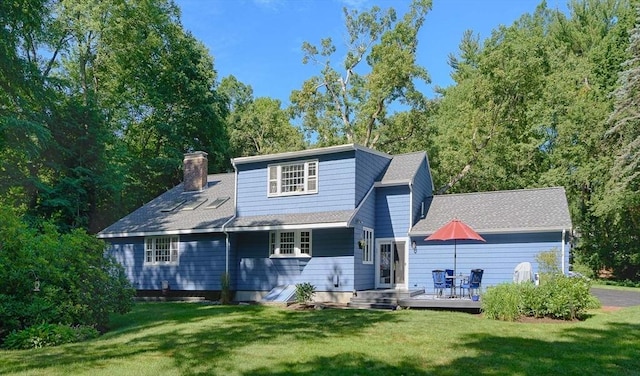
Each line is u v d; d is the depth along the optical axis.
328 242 19.77
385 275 21.00
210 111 36.81
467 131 33.47
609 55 32.28
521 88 31.75
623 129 27.64
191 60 37.31
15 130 22.19
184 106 36.38
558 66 33.75
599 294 21.52
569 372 7.89
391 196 21.44
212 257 21.84
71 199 25.78
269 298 19.56
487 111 32.59
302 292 18.64
